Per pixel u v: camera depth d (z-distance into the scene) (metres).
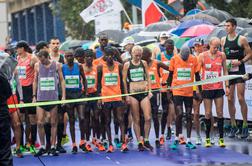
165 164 25.69
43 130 28.95
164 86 31.55
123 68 29.36
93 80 30.42
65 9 86.50
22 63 30.00
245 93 32.19
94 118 30.42
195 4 52.19
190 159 26.61
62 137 30.33
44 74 28.61
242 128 31.81
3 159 19.14
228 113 33.50
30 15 154.50
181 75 29.27
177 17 53.59
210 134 30.56
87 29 82.88
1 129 19.17
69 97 29.28
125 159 27.25
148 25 48.69
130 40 32.59
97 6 52.16
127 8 78.12
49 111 28.78
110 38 50.22
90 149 29.62
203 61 29.33
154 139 33.25
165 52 31.88
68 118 31.03
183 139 30.50
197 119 30.30
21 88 28.62
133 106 29.19
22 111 30.27
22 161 27.61
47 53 28.55
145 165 25.64
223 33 34.91
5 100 19.38
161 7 60.47
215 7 59.75
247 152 27.83
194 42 34.56
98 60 30.14
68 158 28.05
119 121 29.31
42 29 146.62
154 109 30.19
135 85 29.14
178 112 29.50
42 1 138.38
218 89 29.08
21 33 161.25
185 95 29.34
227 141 31.16
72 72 29.19
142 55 30.00
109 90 29.33
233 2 58.72
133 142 32.47
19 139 28.70
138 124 29.36
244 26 38.03
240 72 30.47
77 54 30.39
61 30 126.06
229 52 30.48
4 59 23.95
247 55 30.31
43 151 29.00
